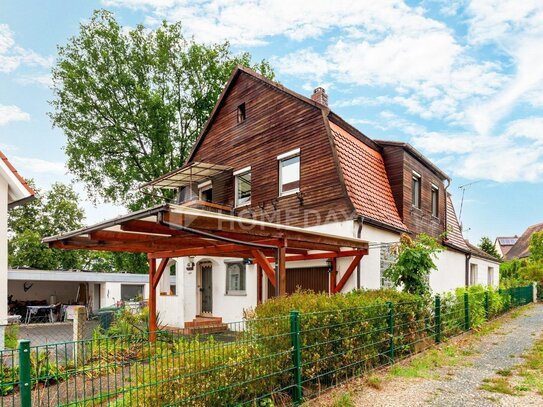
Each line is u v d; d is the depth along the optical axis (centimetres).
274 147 1373
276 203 1326
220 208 1509
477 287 1395
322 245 961
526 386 614
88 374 500
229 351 453
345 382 604
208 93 2583
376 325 695
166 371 397
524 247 4850
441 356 809
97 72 2417
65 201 3662
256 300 1350
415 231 1423
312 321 560
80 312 904
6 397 456
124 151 2541
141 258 2861
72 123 2427
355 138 1352
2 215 988
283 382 523
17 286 2652
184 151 2600
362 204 1150
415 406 533
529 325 1283
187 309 1503
